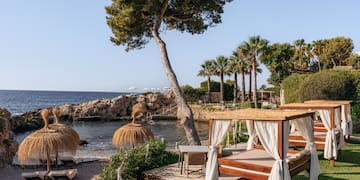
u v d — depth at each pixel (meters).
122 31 15.84
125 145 12.12
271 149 7.84
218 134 8.73
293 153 9.71
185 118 14.48
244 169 8.41
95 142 23.95
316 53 51.59
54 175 10.78
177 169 10.38
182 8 15.09
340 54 50.41
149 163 10.69
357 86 21.70
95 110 46.06
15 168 12.84
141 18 15.49
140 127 12.47
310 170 9.30
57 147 10.91
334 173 10.19
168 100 48.62
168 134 28.73
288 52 42.31
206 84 55.22
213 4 15.28
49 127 11.45
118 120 45.84
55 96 138.50
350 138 16.91
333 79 21.41
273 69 42.50
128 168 9.97
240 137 16.86
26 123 36.59
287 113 8.72
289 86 25.39
